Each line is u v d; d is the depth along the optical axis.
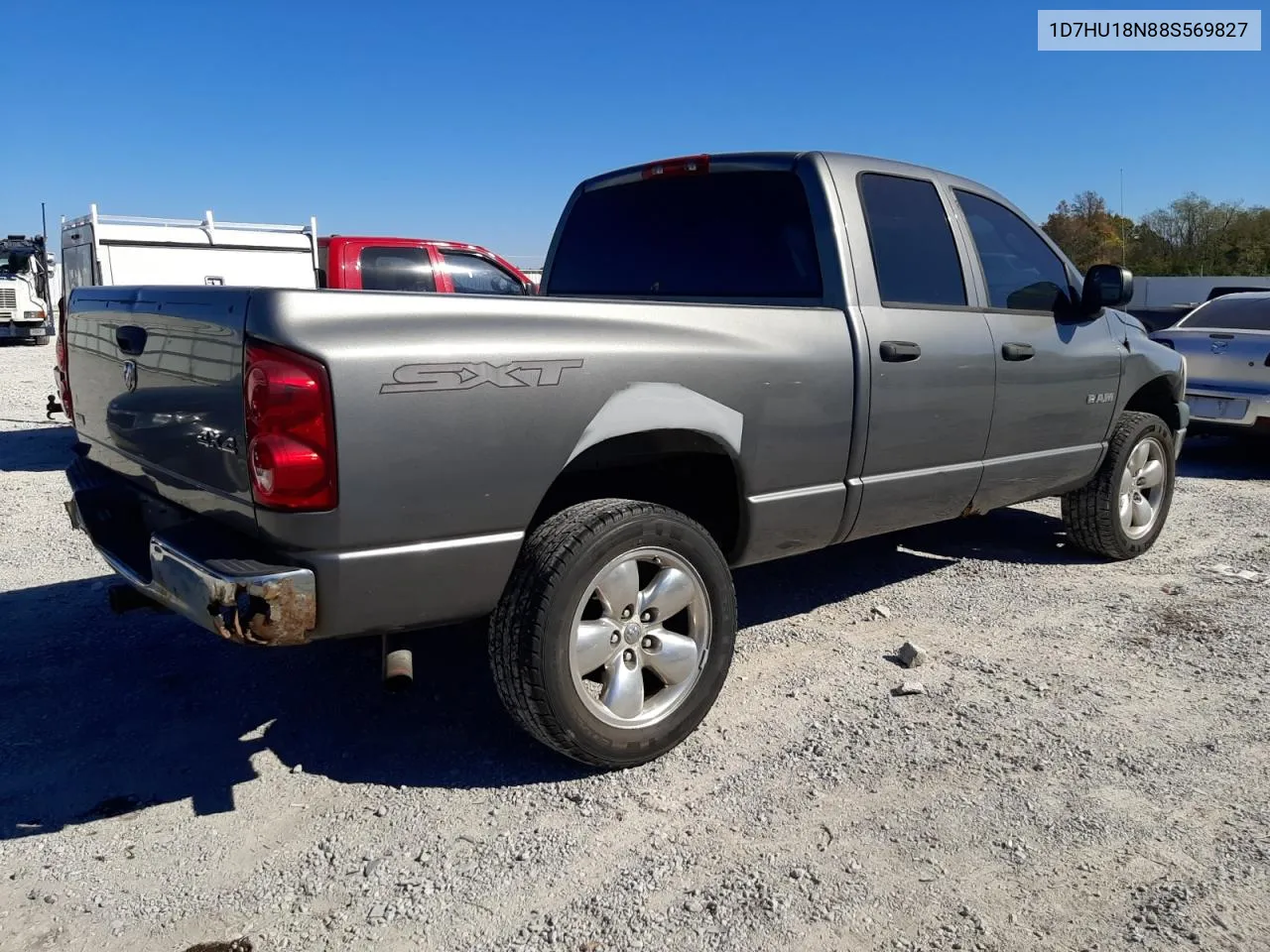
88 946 2.58
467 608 3.12
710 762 3.48
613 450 3.42
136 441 3.55
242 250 12.07
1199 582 5.49
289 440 2.72
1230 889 2.76
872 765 3.44
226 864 2.93
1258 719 3.79
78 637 4.65
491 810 3.19
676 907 2.70
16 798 3.28
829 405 3.93
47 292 29.69
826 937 2.57
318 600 2.84
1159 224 65.06
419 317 2.91
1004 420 4.80
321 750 3.60
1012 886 2.78
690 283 4.64
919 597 5.21
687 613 3.57
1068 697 3.98
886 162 4.51
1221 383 8.99
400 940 2.59
